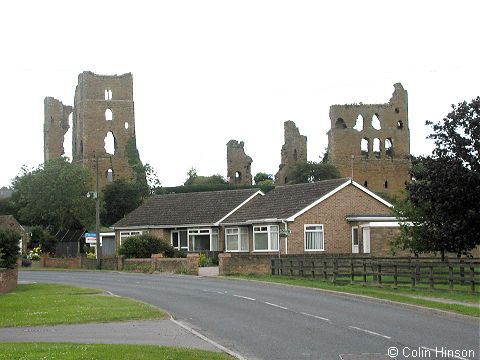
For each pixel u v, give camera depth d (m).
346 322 22.52
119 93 129.75
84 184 98.06
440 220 35.53
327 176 120.19
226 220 62.03
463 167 34.81
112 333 21.02
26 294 34.41
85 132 127.50
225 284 39.56
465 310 24.25
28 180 97.31
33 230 87.19
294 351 17.34
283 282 39.09
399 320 22.98
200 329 21.77
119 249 59.97
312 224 53.44
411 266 32.47
